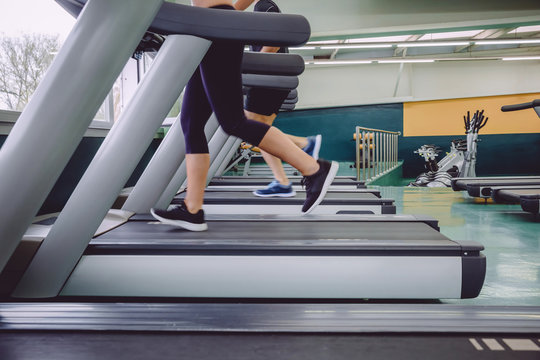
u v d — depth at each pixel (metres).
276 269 1.20
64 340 0.78
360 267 1.19
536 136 10.51
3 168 0.90
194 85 1.35
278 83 1.83
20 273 1.15
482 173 10.89
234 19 1.05
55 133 0.91
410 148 10.89
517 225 2.65
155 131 1.23
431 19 6.89
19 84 2.22
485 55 11.73
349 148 10.72
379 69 12.23
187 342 0.77
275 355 0.72
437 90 12.17
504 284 1.48
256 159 10.23
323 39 7.86
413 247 1.19
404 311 0.89
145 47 1.44
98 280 1.21
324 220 1.71
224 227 1.55
